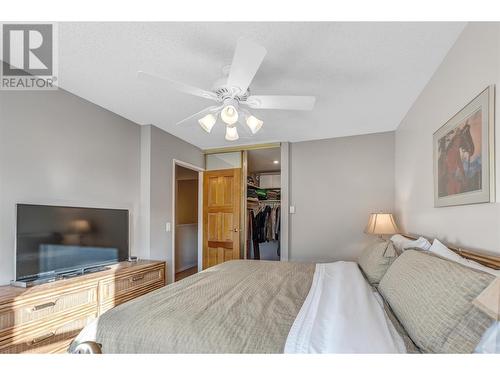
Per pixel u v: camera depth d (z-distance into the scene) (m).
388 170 3.45
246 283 1.80
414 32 1.54
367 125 3.23
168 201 3.56
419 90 2.28
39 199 2.12
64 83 2.22
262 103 1.88
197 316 1.24
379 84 2.18
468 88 1.47
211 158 4.54
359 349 0.89
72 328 2.01
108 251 2.65
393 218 3.04
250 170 5.80
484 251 1.33
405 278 1.36
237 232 4.25
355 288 1.52
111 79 2.15
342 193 3.68
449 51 1.71
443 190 1.77
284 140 3.91
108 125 2.80
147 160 3.24
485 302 0.85
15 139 1.98
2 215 1.89
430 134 2.08
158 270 2.93
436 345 0.96
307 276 1.99
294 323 1.16
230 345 1.02
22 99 2.03
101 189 2.70
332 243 3.70
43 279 2.04
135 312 1.30
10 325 1.64
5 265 1.90
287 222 3.85
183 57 1.82
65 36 1.61
